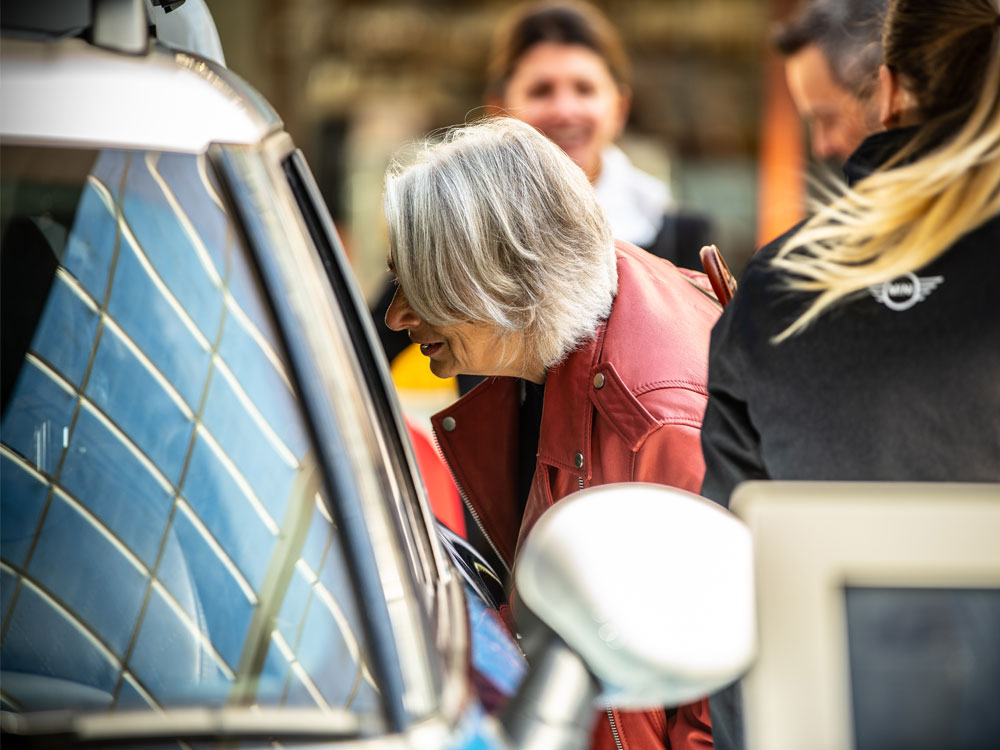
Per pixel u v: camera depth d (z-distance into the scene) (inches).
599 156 291.0
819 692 79.1
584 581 92.2
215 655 113.1
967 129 119.2
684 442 155.4
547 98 287.1
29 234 121.5
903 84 128.3
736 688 132.9
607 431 160.6
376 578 106.2
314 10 729.6
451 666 101.9
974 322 119.0
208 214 116.3
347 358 112.6
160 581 117.4
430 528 122.3
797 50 240.4
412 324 169.9
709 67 773.9
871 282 122.3
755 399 131.6
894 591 79.7
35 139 114.5
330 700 104.0
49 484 123.1
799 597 79.9
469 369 168.9
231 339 116.5
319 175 748.6
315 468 110.9
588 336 163.0
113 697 114.0
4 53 115.9
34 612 119.5
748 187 762.8
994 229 119.3
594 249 163.3
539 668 95.3
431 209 159.2
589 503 97.0
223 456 116.6
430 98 764.6
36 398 124.8
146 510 119.4
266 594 111.4
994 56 119.6
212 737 99.0
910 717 79.0
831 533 80.1
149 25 130.6
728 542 94.8
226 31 708.0
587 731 95.1
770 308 130.4
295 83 733.9
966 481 119.9
